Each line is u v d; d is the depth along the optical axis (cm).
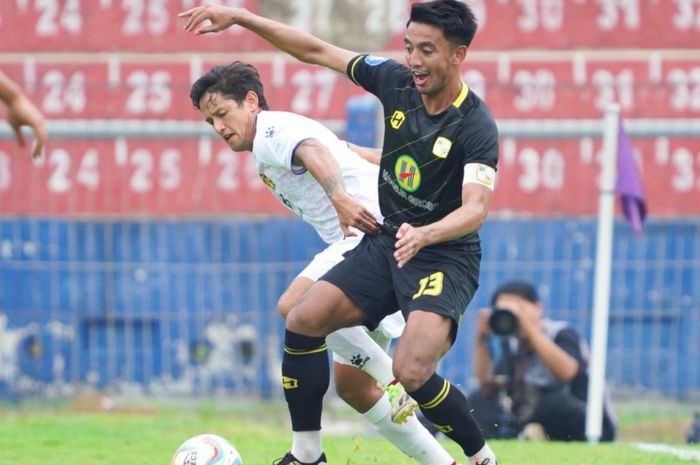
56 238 3997
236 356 3959
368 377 2073
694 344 4031
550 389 3203
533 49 5488
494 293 3416
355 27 5503
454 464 2058
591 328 3981
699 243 4041
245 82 2070
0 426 3159
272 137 2014
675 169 4803
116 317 3978
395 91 1953
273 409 3862
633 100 4691
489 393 3209
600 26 5506
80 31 5522
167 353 3972
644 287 4044
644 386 4025
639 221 3409
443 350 1875
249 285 3981
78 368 3950
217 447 1961
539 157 4612
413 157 1914
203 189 4503
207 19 2089
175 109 4600
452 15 1839
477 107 1892
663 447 2745
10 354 3922
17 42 5525
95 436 2950
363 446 2623
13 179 4278
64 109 4303
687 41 5503
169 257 3994
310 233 3953
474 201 1822
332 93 4972
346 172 2167
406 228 1784
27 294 3978
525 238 3978
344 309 1966
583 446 2738
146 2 5497
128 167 4466
